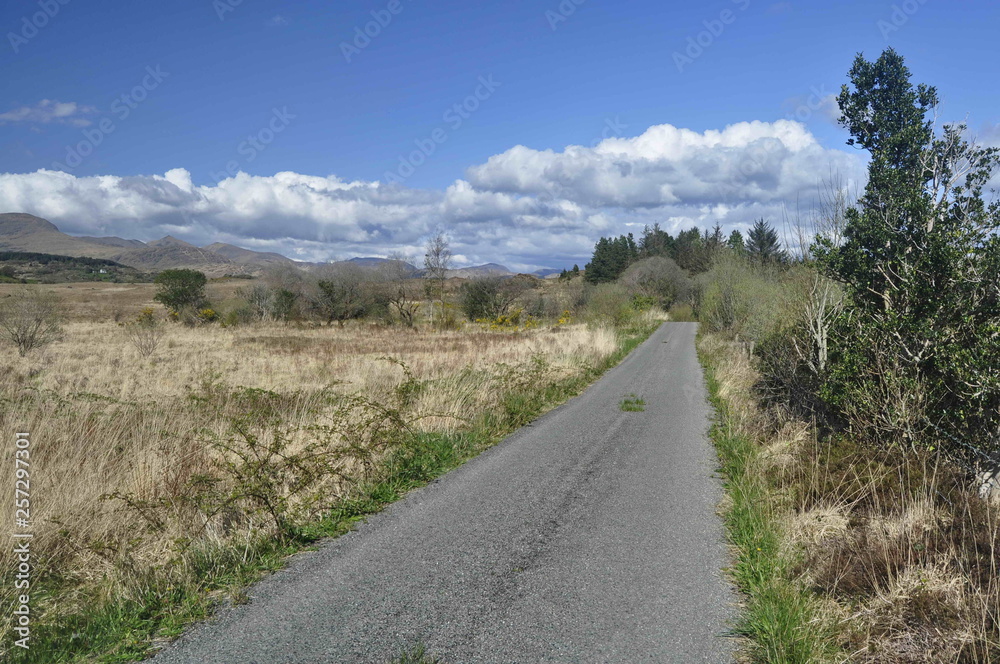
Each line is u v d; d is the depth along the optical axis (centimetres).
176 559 409
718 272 3117
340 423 741
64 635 334
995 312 590
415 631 338
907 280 640
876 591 372
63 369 1669
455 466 735
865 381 677
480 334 3634
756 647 325
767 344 1173
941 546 419
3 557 409
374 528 515
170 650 319
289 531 489
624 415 1109
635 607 371
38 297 2341
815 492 567
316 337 3322
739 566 434
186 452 623
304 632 337
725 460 765
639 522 532
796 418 891
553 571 425
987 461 551
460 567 431
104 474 562
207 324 4394
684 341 3353
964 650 310
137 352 2222
